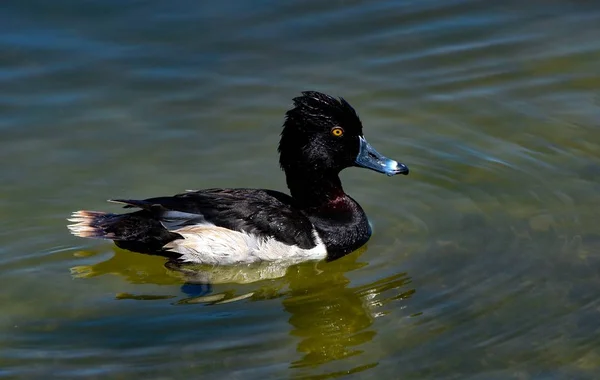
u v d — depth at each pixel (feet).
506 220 46.55
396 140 52.90
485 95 56.18
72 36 59.88
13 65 57.36
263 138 52.90
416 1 63.57
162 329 39.70
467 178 50.01
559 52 59.31
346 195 46.65
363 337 39.22
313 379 36.78
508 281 42.06
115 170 50.26
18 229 45.80
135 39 59.98
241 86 56.65
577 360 37.24
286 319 40.63
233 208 44.21
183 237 43.47
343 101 45.34
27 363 37.37
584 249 43.93
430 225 46.70
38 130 52.90
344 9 63.21
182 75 57.36
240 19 61.98
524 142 52.49
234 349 38.45
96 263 44.24
